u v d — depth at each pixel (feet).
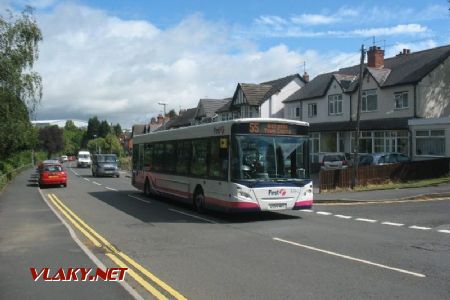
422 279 25.44
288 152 50.11
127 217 53.47
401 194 72.90
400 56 140.77
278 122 49.93
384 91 125.39
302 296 22.59
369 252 32.68
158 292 23.58
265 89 185.47
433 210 56.08
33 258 31.48
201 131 55.93
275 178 49.06
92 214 56.39
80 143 539.29
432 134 106.52
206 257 31.65
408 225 45.39
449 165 99.35
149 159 75.92
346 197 70.79
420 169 95.40
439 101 120.26
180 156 62.28
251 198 47.73
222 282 25.30
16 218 53.11
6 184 110.01
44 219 51.96
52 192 92.32
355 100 135.64
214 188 51.78
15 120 84.53
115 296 22.85
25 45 82.33
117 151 349.00
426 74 116.67
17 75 79.82
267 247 34.94
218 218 52.06
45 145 376.48
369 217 51.31
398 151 118.62
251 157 48.47
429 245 35.12
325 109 147.64
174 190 64.03
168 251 33.83
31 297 22.80
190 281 25.59
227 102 224.12
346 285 24.38
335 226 45.24
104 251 33.99
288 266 28.76
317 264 29.19
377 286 24.16
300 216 53.01
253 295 22.88
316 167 141.49
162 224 47.73
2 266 29.19
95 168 160.35
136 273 27.48
